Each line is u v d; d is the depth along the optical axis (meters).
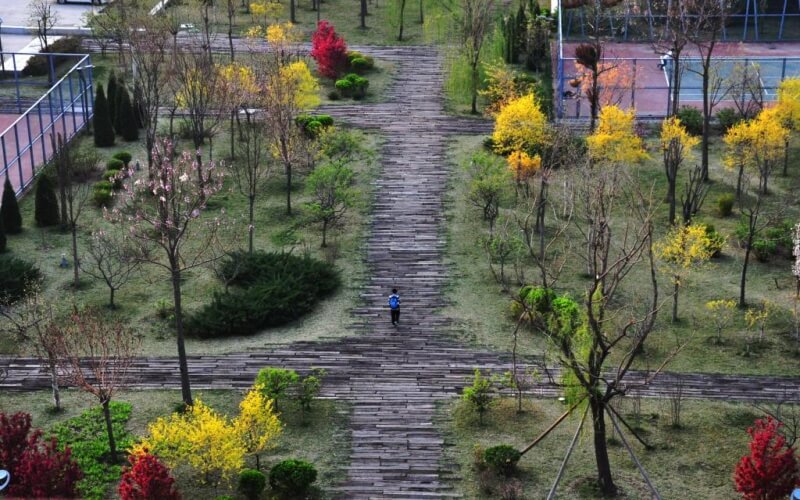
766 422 68.94
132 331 84.06
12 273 88.50
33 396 76.69
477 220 98.62
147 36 110.06
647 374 74.31
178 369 79.75
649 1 127.06
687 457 70.88
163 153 85.31
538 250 93.38
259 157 98.31
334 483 69.06
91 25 130.12
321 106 116.31
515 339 75.00
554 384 71.06
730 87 108.06
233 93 104.94
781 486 64.88
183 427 68.12
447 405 76.00
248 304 85.00
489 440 72.62
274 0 139.38
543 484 68.88
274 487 68.00
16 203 96.06
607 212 71.94
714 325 84.88
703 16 105.38
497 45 120.94
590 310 66.69
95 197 99.81
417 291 89.88
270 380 74.31
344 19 136.75
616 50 125.81
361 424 74.12
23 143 112.75
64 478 65.75
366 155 106.75
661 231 96.25
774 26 129.88
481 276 91.62
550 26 127.75
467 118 114.50
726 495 67.88
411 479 69.50
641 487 68.50
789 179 103.81
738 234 94.56
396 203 101.00
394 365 80.38
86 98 113.69
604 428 68.44
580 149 100.00
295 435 73.00
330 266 90.44
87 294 88.81
